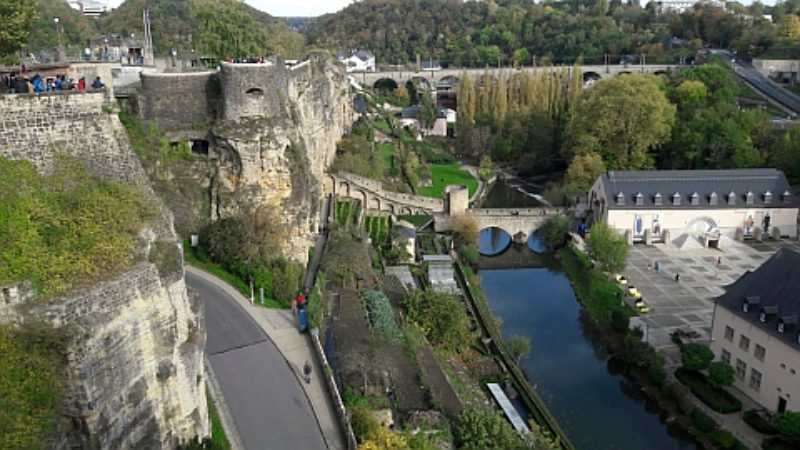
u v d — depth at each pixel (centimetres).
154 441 3278
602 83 13338
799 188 11594
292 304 5859
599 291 8725
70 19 13562
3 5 4888
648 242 10475
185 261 6275
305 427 4259
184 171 6531
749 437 5712
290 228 6781
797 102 16700
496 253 10938
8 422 2561
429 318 6944
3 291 2759
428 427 4803
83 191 3394
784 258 6438
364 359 5166
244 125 6450
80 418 2834
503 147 15888
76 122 3534
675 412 6188
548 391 6706
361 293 6738
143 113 6494
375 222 10281
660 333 7525
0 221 2950
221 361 4928
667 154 13350
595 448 5869
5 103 3278
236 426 4228
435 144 17325
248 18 12550
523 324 8194
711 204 10500
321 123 10406
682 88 14925
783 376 5831
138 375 3164
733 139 12356
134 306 3133
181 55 10638
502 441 5000
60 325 2812
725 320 6569
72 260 3048
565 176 12706
